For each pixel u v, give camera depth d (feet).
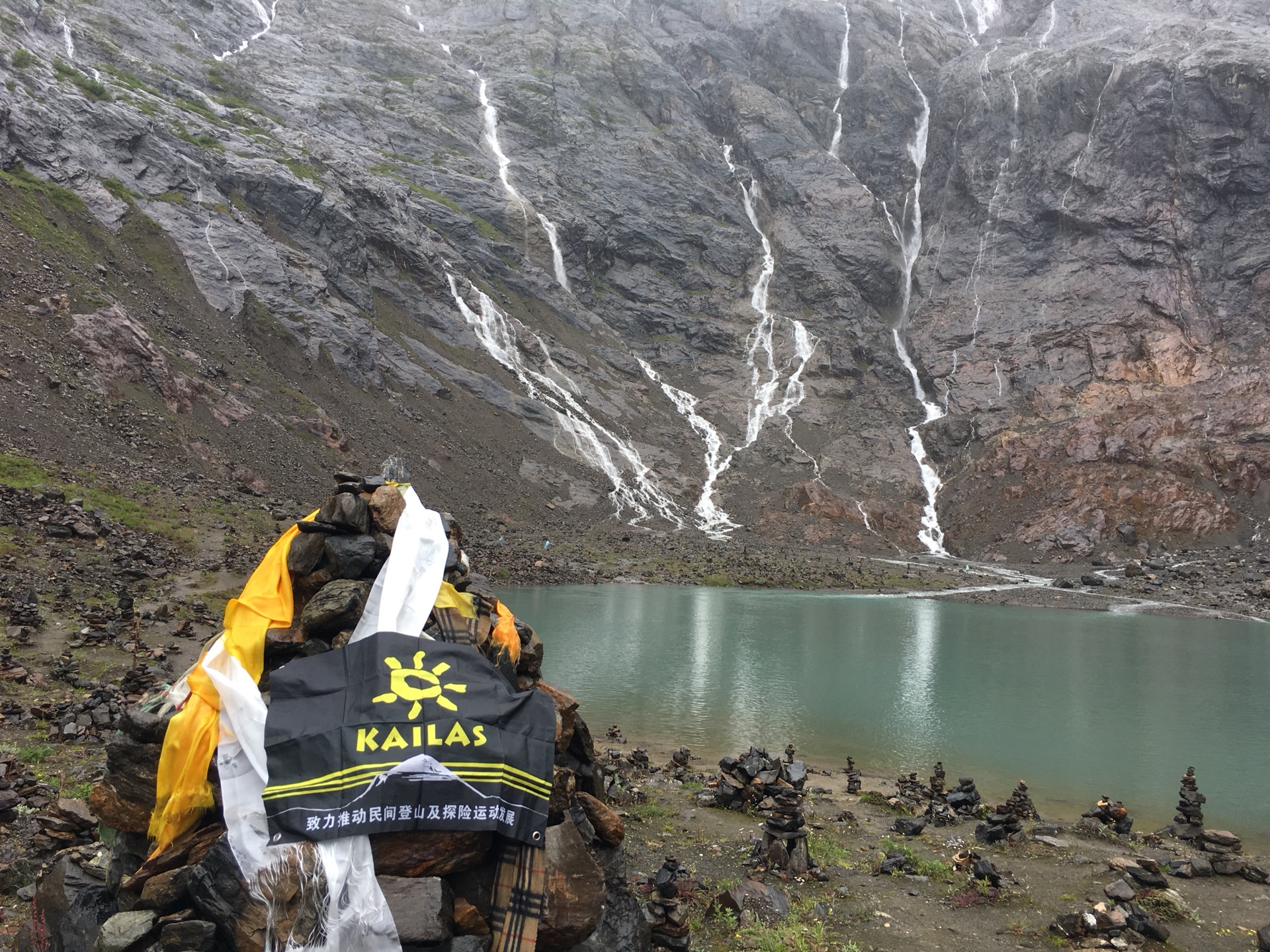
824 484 287.28
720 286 373.61
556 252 353.72
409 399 245.04
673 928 23.43
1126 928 29.37
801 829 35.06
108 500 105.19
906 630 131.54
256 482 149.48
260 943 12.84
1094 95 362.94
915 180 410.72
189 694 15.23
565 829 16.52
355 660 15.07
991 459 283.59
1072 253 344.69
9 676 50.62
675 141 417.90
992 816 42.34
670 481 276.21
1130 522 242.58
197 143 249.75
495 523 207.62
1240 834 47.32
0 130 190.29
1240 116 325.62
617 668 91.04
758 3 488.44
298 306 229.25
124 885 14.43
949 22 484.33
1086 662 108.78
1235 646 123.65
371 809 13.35
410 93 380.37
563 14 465.06
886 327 365.61
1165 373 291.17
